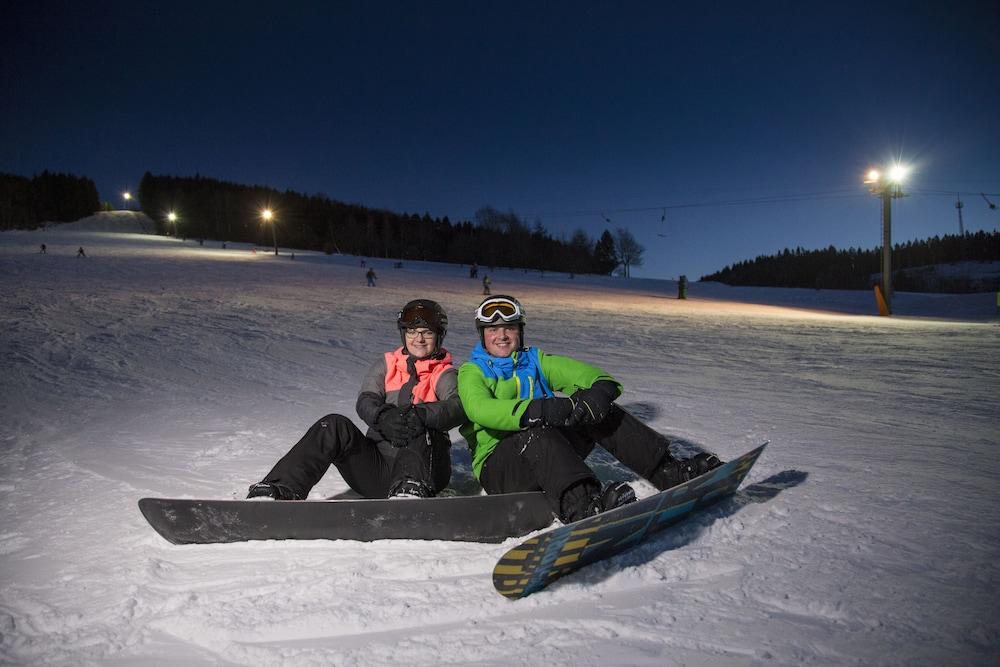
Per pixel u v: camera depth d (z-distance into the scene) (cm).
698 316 2238
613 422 322
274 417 600
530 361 337
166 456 459
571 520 283
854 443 468
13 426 563
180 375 857
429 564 265
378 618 227
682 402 655
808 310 3300
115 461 446
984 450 442
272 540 292
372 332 1465
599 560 265
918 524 299
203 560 278
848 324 1923
